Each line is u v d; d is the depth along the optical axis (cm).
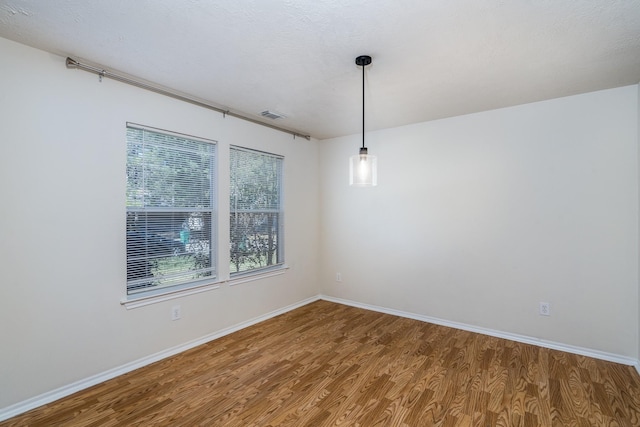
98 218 238
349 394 221
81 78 230
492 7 163
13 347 200
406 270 384
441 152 358
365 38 194
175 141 293
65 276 222
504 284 320
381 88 272
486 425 188
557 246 294
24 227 205
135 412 202
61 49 210
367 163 233
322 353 285
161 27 184
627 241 266
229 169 339
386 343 307
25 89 205
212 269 324
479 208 334
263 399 216
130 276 261
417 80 255
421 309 373
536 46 203
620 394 219
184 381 238
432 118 355
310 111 335
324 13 169
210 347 298
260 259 380
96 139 238
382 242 404
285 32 188
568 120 289
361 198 423
